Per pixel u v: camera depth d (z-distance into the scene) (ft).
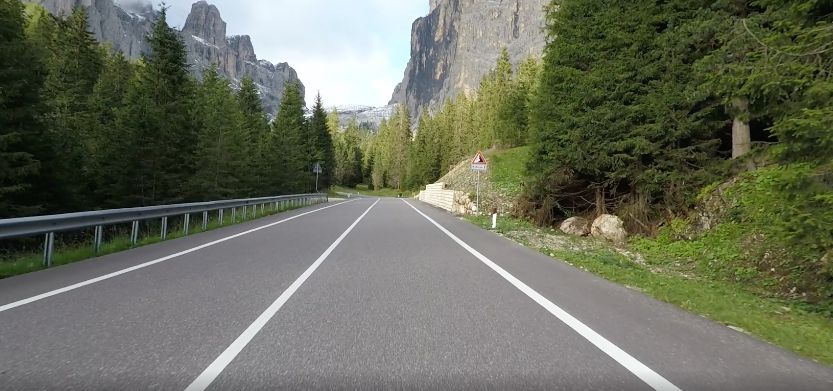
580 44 64.54
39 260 32.07
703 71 43.93
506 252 39.47
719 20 45.85
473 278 27.45
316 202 158.61
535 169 74.08
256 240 45.62
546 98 72.08
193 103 120.26
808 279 32.50
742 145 52.34
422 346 15.15
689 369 13.47
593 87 60.90
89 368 12.96
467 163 200.23
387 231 55.98
